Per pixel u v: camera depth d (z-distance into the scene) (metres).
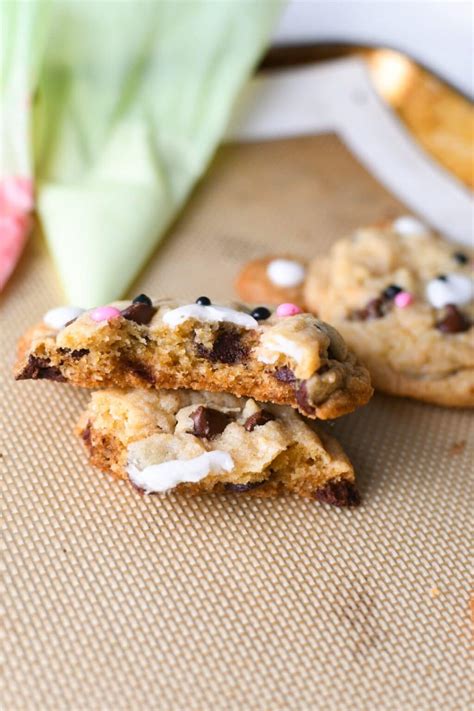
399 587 0.31
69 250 0.38
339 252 0.38
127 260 0.38
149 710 0.29
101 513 0.32
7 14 0.38
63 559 0.31
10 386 0.35
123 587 0.30
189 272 0.39
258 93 0.43
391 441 0.34
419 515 0.33
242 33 0.42
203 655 0.30
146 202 0.39
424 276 0.37
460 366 0.35
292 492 0.33
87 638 0.30
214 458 0.31
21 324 0.36
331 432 0.34
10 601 0.30
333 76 0.43
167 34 0.41
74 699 0.29
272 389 0.32
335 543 0.32
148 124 0.42
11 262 0.38
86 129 0.41
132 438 0.32
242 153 0.43
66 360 0.32
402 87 0.43
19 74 0.39
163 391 0.33
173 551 0.31
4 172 0.39
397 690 0.29
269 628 0.30
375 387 0.35
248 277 0.38
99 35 0.41
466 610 0.31
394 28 0.44
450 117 0.42
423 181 0.42
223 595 0.31
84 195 0.39
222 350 0.32
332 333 0.32
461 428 0.35
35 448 0.33
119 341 0.32
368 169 0.42
